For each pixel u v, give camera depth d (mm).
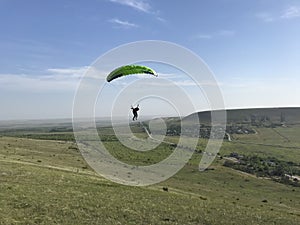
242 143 192000
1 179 40562
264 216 44844
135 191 46750
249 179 107938
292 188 102500
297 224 43438
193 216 37031
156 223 32438
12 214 28281
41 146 100938
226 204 50812
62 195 36938
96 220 30375
